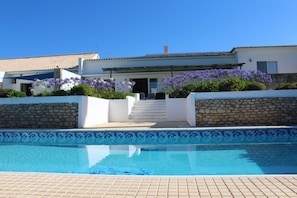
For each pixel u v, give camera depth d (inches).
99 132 442.6
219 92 493.4
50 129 475.2
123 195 147.3
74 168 283.4
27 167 288.7
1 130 465.4
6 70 1121.4
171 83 697.0
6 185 168.6
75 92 545.3
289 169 254.8
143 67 901.8
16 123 529.3
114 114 665.6
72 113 505.7
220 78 664.4
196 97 497.4
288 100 479.2
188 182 169.6
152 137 429.4
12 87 1048.8
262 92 485.1
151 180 175.8
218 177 180.7
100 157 334.3
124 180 176.6
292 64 899.4
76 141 445.1
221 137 421.4
